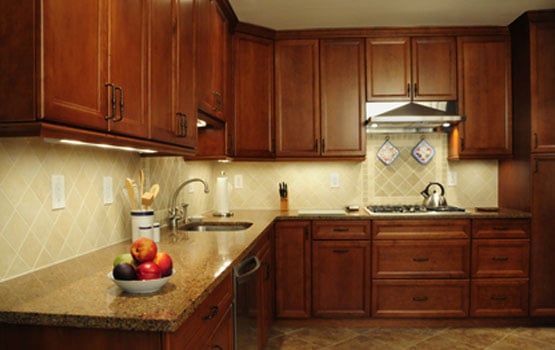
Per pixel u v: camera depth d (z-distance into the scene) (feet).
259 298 7.31
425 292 9.65
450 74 10.37
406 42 10.41
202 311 3.94
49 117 3.06
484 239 9.61
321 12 9.38
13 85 3.03
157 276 3.70
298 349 8.52
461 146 10.39
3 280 4.04
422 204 11.08
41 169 4.53
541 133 9.64
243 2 8.80
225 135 8.98
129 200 6.49
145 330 3.06
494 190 11.34
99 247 5.63
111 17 3.90
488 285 9.61
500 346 8.62
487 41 10.40
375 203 11.42
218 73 8.29
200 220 8.94
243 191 11.57
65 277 4.19
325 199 11.48
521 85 10.01
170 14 5.40
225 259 5.01
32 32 2.99
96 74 3.66
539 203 9.64
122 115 4.05
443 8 9.23
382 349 8.51
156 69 4.92
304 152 10.50
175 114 5.54
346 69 10.48
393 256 9.66
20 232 4.25
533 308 9.61
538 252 9.62
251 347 6.42
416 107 10.28
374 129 11.15
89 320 3.11
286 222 9.83
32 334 3.25
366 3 8.92
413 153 11.35
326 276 9.79
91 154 5.46
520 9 9.37
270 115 10.45
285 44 10.52
